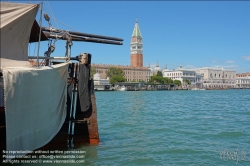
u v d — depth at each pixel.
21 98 11.04
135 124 26.81
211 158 14.23
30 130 11.77
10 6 11.62
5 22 11.41
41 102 12.35
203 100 72.38
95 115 16.09
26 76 11.23
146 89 182.12
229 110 41.91
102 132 22.41
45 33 15.96
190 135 20.62
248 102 61.69
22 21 11.83
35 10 12.04
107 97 91.88
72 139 15.78
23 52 12.27
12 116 10.62
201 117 32.78
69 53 16.31
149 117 32.88
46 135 13.05
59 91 14.13
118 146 16.94
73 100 15.82
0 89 11.28
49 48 16.19
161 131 22.59
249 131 21.94
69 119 15.74
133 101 68.31
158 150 15.96
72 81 15.74
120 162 13.62
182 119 30.86
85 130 16.00
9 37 11.64
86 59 15.84
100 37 18.81
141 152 15.48
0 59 11.35
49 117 13.16
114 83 174.00
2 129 12.09
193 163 13.44
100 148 16.03
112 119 30.91
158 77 194.50
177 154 15.09
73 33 17.78
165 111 40.81
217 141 18.33
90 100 16.05
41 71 12.13
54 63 16.45
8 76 10.43
